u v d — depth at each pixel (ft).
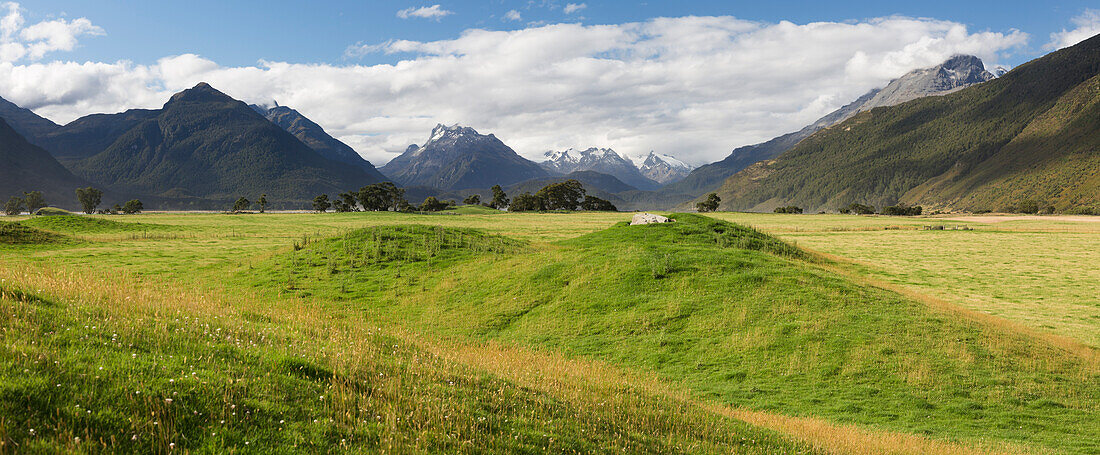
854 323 92.38
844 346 85.56
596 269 122.11
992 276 181.47
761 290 106.11
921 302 107.86
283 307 102.42
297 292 120.16
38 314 38.17
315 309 105.40
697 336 92.94
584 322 100.99
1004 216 633.61
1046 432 63.05
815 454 48.93
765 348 87.35
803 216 626.23
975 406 69.92
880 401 71.56
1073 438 61.21
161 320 44.88
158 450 25.59
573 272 122.01
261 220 499.92
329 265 138.72
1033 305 135.23
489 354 76.38
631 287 112.37
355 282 127.95
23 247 181.57
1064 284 166.71
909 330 89.71
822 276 114.93
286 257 150.10
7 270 61.00
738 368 82.64
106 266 150.20
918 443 56.70
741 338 90.63
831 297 102.32
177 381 31.40
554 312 105.91
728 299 103.71
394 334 71.31
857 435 57.62
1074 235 325.42
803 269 120.67
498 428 36.83
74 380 29.01
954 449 55.31
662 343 91.56
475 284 122.62
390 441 30.73
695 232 172.45
